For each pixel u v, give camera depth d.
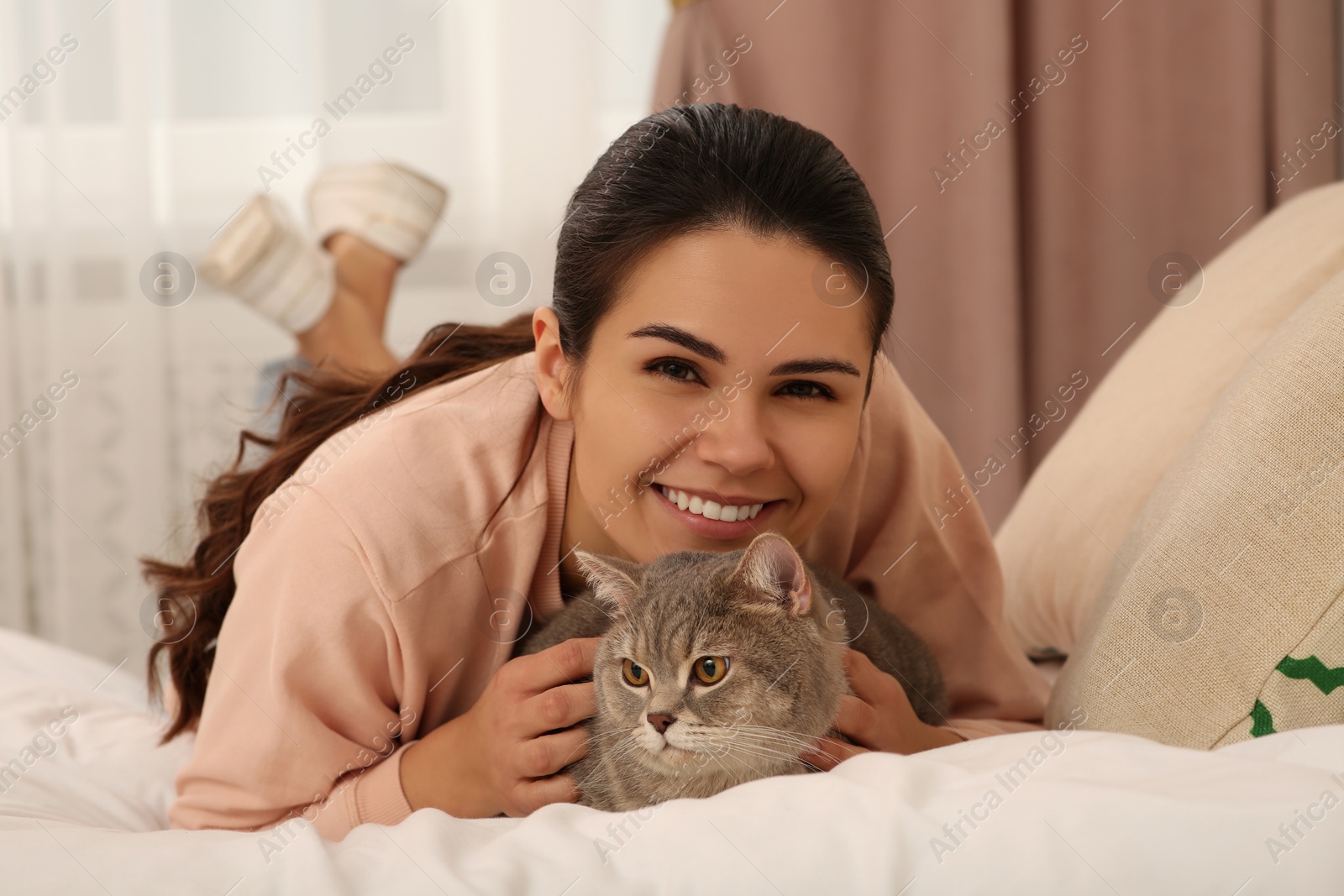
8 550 3.14
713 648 1.09
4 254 3.12
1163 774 0.77
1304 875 0.65
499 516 1.25
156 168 3.11
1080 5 2.87
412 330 3.14
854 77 2.89
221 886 0.77
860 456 1.40
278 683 1.13
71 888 0.77
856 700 1.12
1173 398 1.62
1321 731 0.83
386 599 1.15
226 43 3.09
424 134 3.12
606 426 1.11
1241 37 2.79
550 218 3.12
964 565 1.55
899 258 2.90
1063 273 2.93
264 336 3.15
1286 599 1.00
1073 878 0.67
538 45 3.09
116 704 1.64
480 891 0.72
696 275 1.02
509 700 1.09
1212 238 2.87
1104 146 2.90
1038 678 1.63
